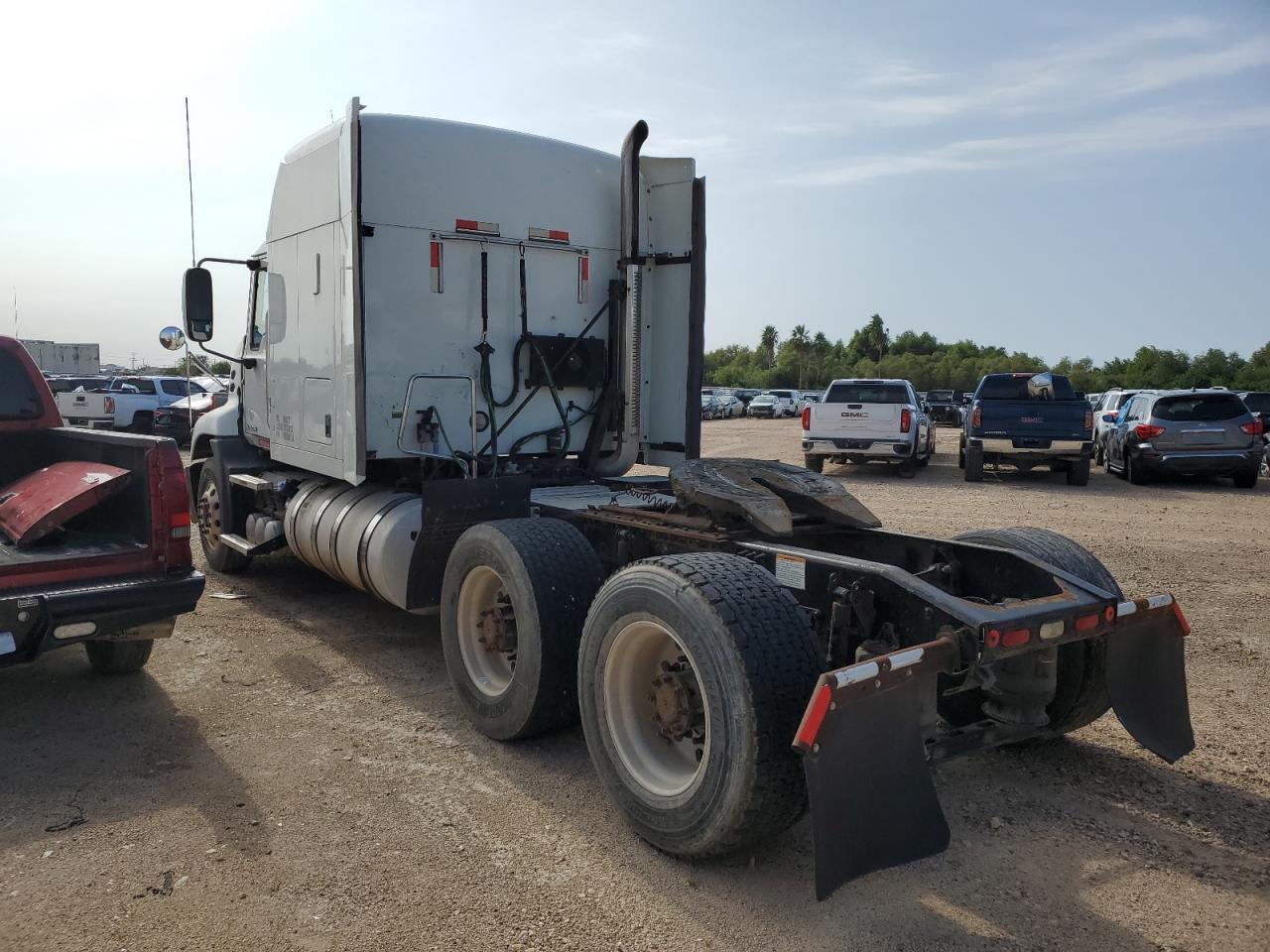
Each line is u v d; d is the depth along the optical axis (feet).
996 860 10.89
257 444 24.50
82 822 11.60
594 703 11.71
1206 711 15.80
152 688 16.70
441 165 18.72
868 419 53.78
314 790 12.59
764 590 10.43
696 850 10.25
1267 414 71.15
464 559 14.69
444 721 15.23
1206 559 28.71
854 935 9.34
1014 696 12.36
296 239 20.39
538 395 20.43
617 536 15.06
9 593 13.57
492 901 9.91
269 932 9.30
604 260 21.15
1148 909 9.85
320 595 23.89
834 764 8.93
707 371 420.36
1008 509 40.34
